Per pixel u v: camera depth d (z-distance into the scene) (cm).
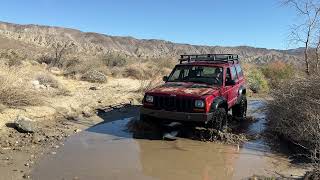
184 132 1030
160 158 827
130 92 1688
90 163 770
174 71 1161
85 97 1456
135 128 1064
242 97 1273
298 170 775
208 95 970
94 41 14075
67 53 2847
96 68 2403
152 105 995
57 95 1402
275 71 2642
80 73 2133
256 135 1048
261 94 2083
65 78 1978
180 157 841
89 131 1033
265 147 952
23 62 2233
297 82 1050
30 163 746
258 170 774
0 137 884
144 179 703
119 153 848
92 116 1207
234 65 1228
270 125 1153
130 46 14375
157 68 2706
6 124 966
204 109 949
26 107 1113
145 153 858
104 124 1121
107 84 1933
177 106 969
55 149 848
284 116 1015
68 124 1077
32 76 1582
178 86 1055
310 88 982
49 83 1574
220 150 909
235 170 773
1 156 774
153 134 1024
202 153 879
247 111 1487
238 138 1008
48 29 14125
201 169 772
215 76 1102
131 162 791
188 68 1146
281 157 870
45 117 1094
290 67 2581
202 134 999
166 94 981
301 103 977
